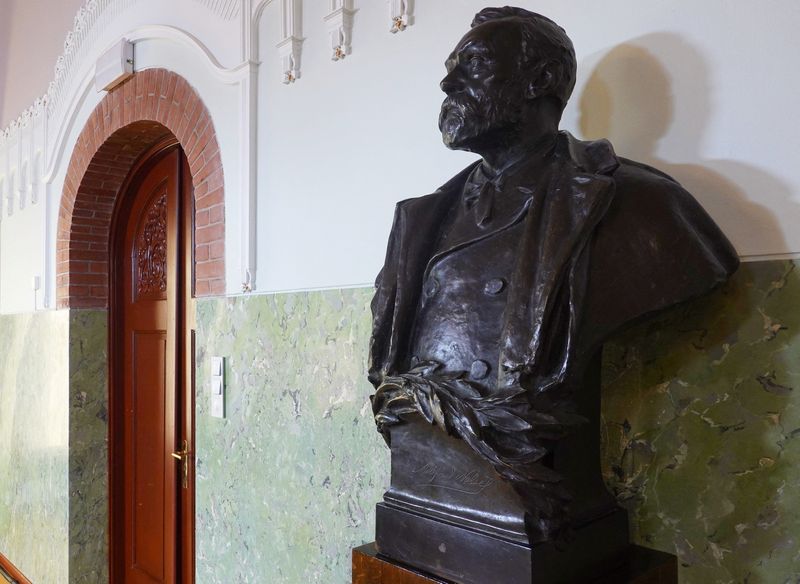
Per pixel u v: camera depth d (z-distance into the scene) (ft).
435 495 3.12
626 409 3.57
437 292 3.19
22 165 12.48
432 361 3.07
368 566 3.31
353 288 5.34
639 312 2.72
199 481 7.18
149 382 10.06
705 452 3.29
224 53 6.98
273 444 6.11
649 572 3.08
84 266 10.47
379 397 3.25
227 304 6.82
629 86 3.69
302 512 5.74
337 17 5.53
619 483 3.58
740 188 3.25
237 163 6.72
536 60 3.05
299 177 6.00
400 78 5.06
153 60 8.31
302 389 5.80
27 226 12.23
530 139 3.13
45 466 11.04
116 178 10.27
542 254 2.77
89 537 10.32
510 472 2.63
